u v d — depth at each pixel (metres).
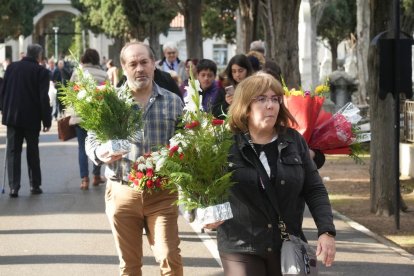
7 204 13.62
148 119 6.94
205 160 5.54
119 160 6.87
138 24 61.03
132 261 7.02
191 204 5.62
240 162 5.70
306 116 7.63
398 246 10.53
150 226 6.88
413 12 45.25
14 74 14.52
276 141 5.79
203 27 62.88
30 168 14.76
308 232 11.19
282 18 22.62
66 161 20.02
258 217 5.69
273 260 5.73
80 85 6.68
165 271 6.80
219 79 10.94
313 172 5.87
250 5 28.94
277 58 22.66
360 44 32.03
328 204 5.82
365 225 12.01
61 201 13.85
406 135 17.59
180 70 18.19
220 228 5.77
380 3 12.66
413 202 14.20
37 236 10.91
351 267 9.32
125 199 6.84
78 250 10.03
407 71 11.70
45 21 114.31
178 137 5.68
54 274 8.91
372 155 12.88
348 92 29.64
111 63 27.52
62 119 14.84
